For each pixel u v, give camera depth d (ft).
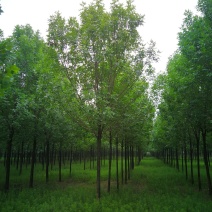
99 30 33.06
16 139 53.72
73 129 48.91
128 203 31.04
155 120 88.58
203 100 32.60
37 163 115.96
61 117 47.70
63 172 72.95
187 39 30.83
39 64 42.91
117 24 34.78
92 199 33.24
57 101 34.19
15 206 29.71
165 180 54.34
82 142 67.87
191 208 28.02
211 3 28.58
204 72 28.27
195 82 31.78
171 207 28.45
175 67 39.11
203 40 26.58
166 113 50.55
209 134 51.80
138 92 36.09
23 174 67.41
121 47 34.40
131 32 35.01
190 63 31.60
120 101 34.63
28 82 46.83
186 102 36.50
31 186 46.37
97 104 31.55
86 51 32.78
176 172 73.36
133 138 52.80
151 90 44.50
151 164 115.55
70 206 29.37
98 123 32.76
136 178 60.54
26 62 46.11
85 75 35.78
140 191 42.01
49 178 60.44
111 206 28.84
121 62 32.99
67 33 33.99
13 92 39.22
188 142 58.54
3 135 42.63
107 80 36.60
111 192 39.75
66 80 35.27
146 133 58.85
